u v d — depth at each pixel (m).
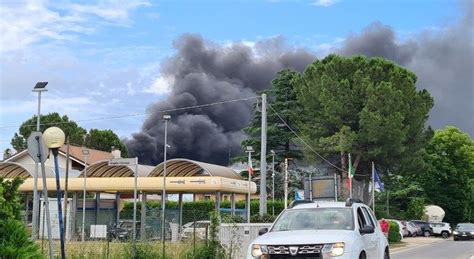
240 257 21.94
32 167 47.53
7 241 9.43
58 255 16.25
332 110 54.47
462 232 53.84
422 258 28.20
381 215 61.06
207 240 19.55
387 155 54.62
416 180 82.44
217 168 48.44
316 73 57.41
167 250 18.47
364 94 54.16
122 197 62.94
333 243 11.97
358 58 56.09
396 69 55.94
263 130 32.59
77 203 47.38
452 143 83.62
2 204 11.68
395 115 52.47
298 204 14.34
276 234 12.83
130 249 17.44
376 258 13.79
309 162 58.59
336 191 34.41
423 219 76.94
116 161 44.25
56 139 12.81
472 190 87.19
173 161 46.66
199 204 66.69
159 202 68.50
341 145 52.66
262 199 31.89
